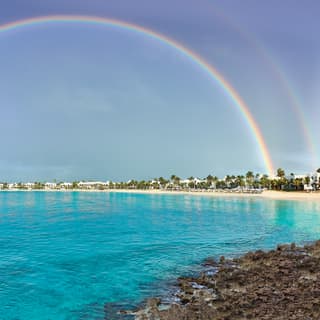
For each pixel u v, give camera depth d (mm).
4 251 37406
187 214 85938
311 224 64562
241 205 119438
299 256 34125
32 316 20312
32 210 97250
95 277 27891
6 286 25469
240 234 52094
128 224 63500
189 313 19156
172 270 30125
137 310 20797
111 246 40906
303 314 18312
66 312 20828
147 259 34219
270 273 27406
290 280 25234
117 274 28766
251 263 31297
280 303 20047
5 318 20062
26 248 39219
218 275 27547
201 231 54938
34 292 24234
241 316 18094
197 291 23656
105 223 64812
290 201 137375
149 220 70812
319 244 40594
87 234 50406
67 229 55750
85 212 90750
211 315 18703
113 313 20438
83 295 23688
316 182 186375
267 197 174375
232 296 21734
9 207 110312
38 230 54344
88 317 20016
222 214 85562
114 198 187750
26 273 28875
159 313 19719
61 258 34281
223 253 37781
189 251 38500
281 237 49438
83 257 34812
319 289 22844
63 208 106250
